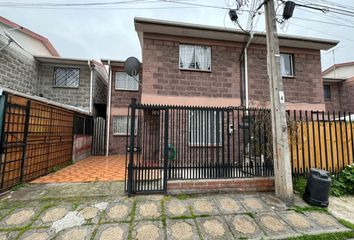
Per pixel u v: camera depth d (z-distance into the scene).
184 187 4.39
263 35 7.77
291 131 5.14
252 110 4.91
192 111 4.70
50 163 6.31
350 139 5.40
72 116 7.99
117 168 6.95
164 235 3.04
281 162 4.31
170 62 7.55
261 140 4.88
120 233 3.04
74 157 8.09
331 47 8.71
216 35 7.73
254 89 8.11
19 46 8.20
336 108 12.98
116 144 10.83
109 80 10.93
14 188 4.54
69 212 3.54
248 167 4.71
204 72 7.79
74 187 4.71
